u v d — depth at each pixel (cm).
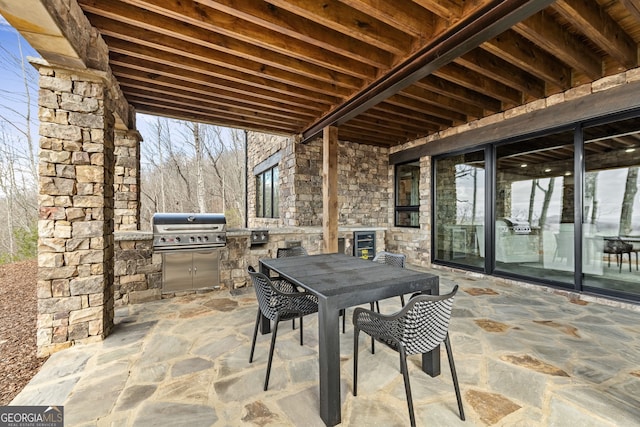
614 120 306
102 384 179
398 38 250
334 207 433
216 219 389
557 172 384
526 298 344
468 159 485
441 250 537
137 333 255
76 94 232
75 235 233
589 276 342
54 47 198
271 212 690
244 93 348
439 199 542
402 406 156
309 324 278
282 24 222
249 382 181
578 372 185
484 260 455
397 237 618
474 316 286
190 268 374
